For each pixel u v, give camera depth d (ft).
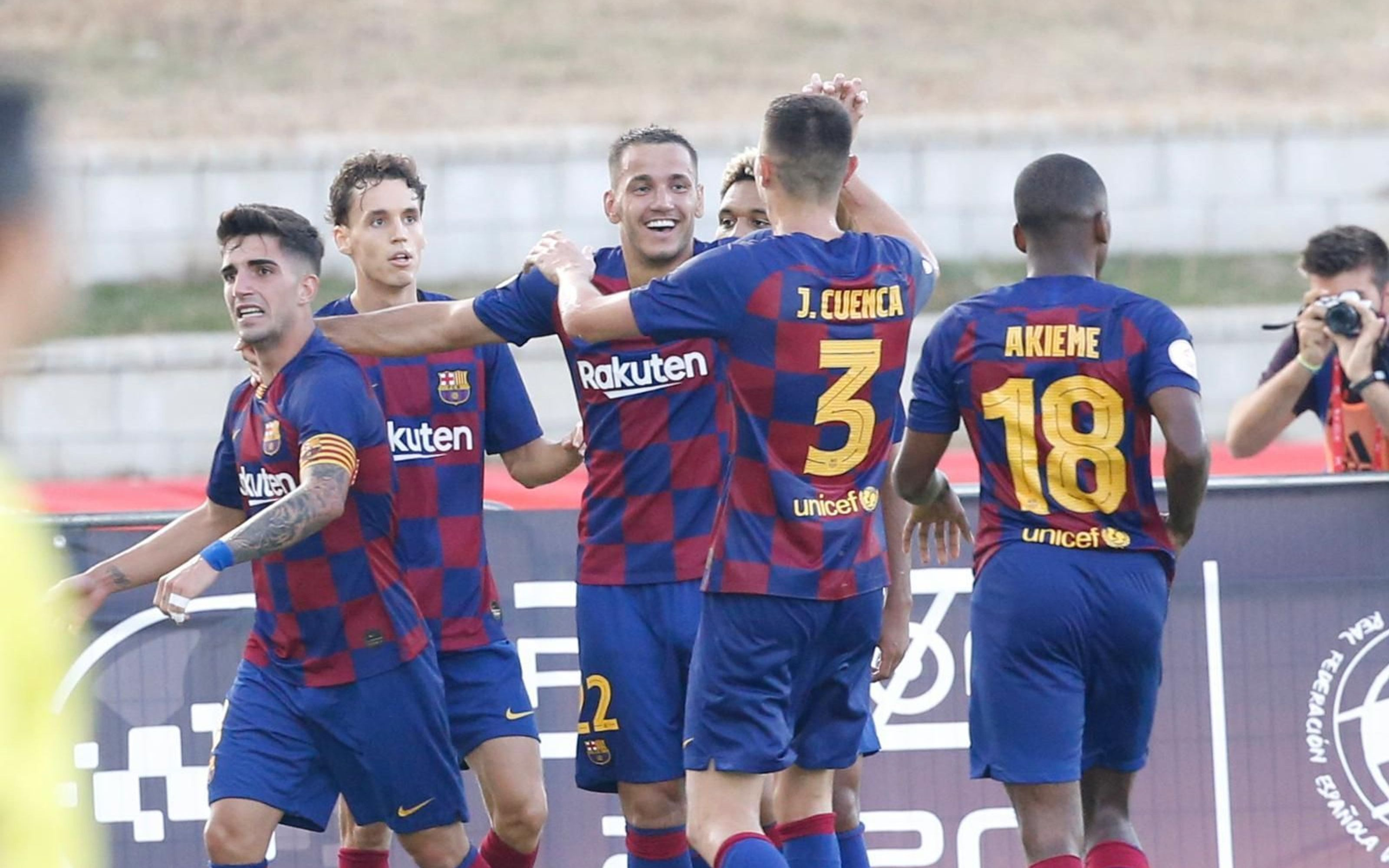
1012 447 49.90
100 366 152.46
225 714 55.21
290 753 53.98
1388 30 227.20
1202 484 49.34
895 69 215.51
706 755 49.19
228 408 55.47
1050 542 49.57
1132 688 50.67
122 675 64.03
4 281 19.61
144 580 54.85
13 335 19.76
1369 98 203.92
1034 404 49.62
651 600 56.80
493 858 60.39
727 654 48.67
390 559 54.70
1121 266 174.81
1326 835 63.05
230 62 217.36
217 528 55.93
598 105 203.51
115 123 197.67
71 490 79.25
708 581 49.01
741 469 48.57
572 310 48.49
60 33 224.33
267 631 54.85
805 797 52.85
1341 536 63.26
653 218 56.90
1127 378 49.11
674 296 47.19
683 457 56.44
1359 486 63.21
